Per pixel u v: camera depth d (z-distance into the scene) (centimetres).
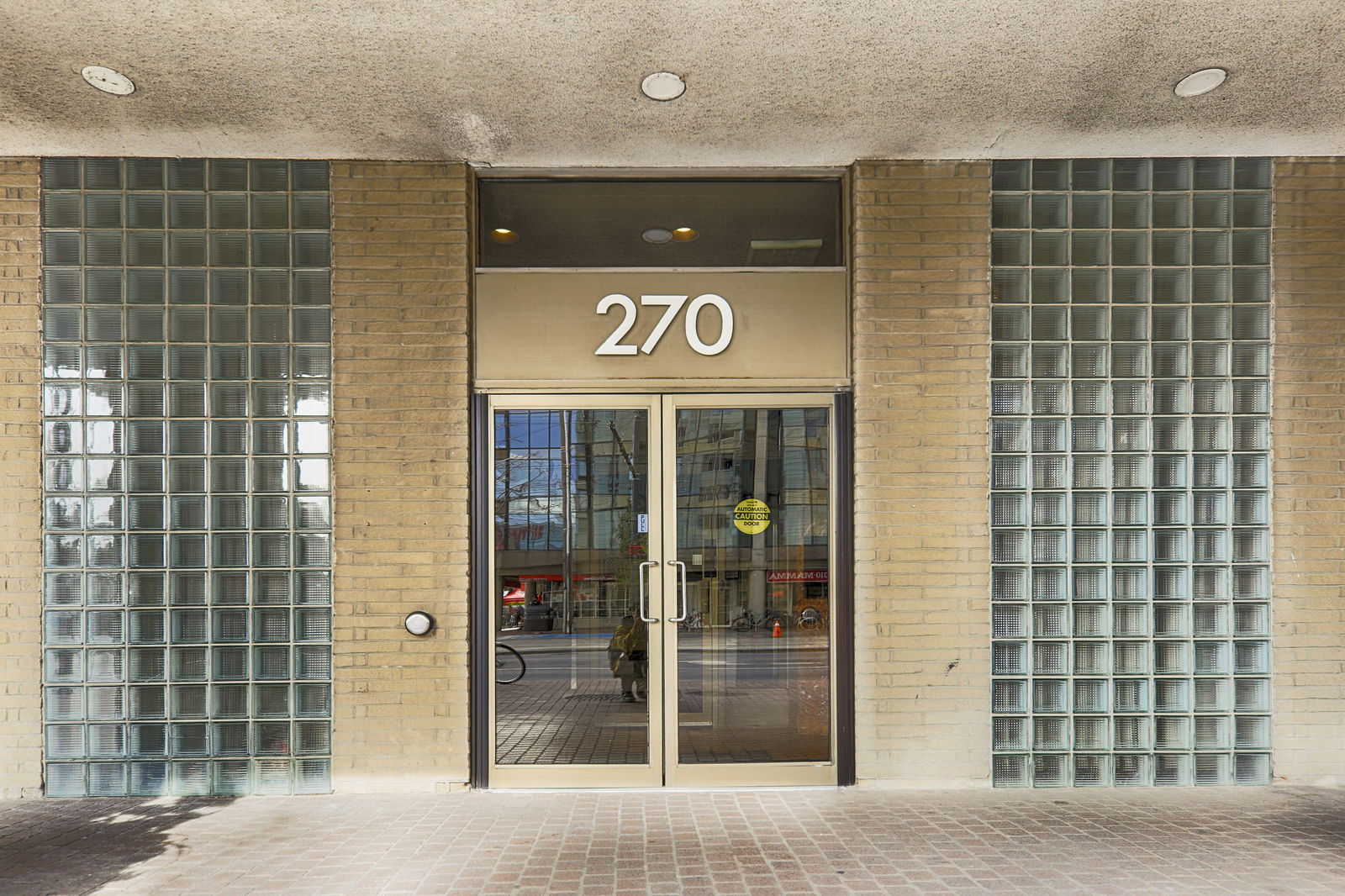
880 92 452
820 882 375
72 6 371
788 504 530
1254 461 532
